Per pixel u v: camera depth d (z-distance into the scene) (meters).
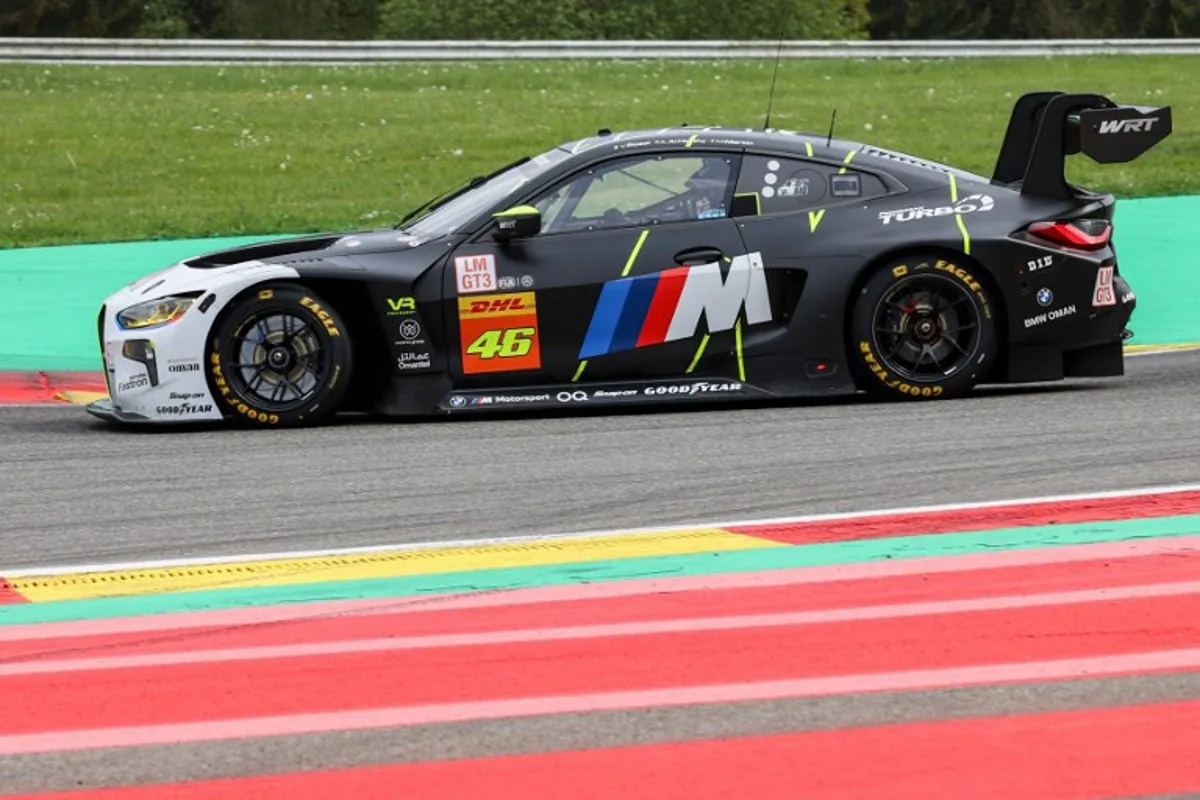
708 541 21.77
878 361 30.80
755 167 31.25
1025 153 34.41
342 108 82.31
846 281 30.66
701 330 30.62
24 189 64.19
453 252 30.66
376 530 22.84
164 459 28.00
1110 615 18.08
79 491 25.78
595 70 95.88
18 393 36.34
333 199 62.50
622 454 27.23
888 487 24.42
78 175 66.88
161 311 30.59
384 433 29.75
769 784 13.83
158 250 52.72
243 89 88.75
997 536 21.56
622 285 30.50
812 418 29.77
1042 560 20.34
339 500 24.64
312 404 30.45
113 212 59.50
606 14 135.12
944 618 18.16
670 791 13.73
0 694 16.50
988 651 17.05
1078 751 14.43
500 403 30.52
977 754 14.39
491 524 22.97
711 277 30.52
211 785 14.09
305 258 30.88
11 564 21.67
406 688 16.36
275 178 66.56
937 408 30.38
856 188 31.28
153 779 14.25
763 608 18.70
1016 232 31.05
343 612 19.03
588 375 30.66
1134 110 31.17
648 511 23.45
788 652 17.16
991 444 27.12
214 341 30.50
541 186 31.08
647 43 101.38
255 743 15.01
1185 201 60.09
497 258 30.56
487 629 18.20
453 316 30.53
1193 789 13.64
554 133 75.75
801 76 95.81
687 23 138.75
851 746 14.62
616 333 30.59
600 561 20.94
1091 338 31.61
